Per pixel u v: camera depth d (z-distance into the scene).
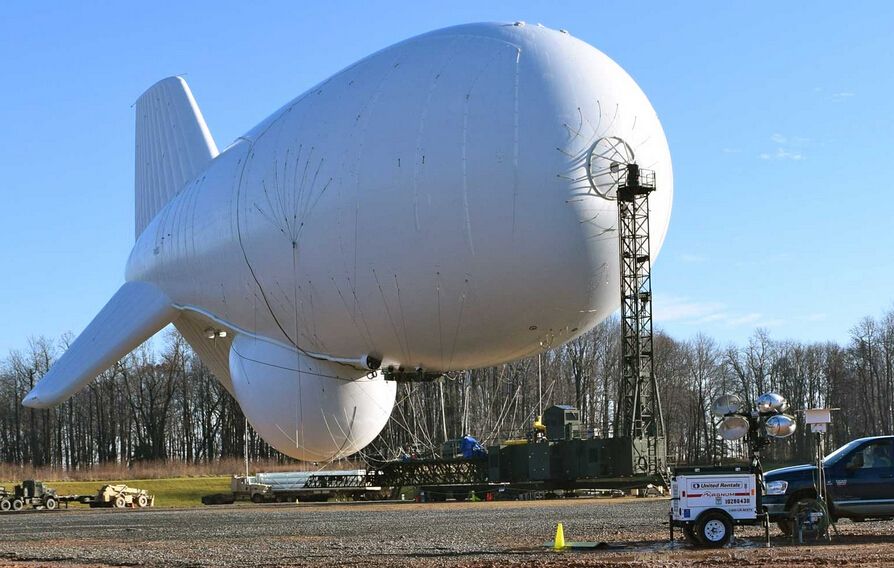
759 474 20.83
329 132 44.22
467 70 41.84
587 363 104.31
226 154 51.84
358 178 42.53
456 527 27.70
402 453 56.97
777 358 108.38
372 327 45.44
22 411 113.62
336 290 44.69
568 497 46.88
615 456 44.47
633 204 41.78
